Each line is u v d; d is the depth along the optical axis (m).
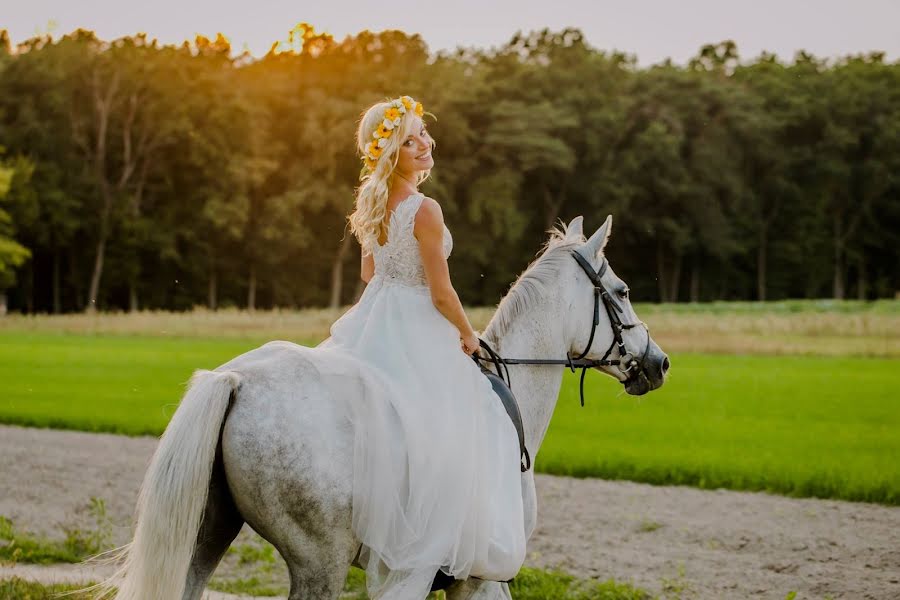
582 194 70.00
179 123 60.06
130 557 3.80
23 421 15.48
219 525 4.13
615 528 9.17
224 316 41.31
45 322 40.44
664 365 5.29
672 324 35.88
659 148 67.25
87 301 60.88
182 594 3.98
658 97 71.88
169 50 62.69
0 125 57.66
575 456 12.40
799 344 31.17
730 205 71.81
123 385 20.45
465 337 4.53
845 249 72.44
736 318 36.81
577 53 73.38
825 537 8.77
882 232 73.56
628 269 72.62
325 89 68.06
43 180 57.56
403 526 4.09
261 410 3.92
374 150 4.46
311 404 4.00
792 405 17.94
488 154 66.75
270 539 3.99
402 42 72.69
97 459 12.38
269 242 61.88
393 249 4.46
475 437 4.34
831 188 73.25
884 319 35.28
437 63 71.75
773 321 35.41
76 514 9.45
